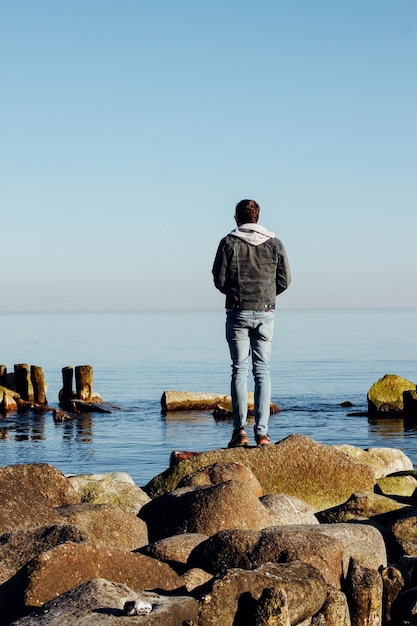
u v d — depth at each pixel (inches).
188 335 6190.9
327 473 359.6
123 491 356.8
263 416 363.9
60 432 1109.1
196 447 927.0
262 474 354.6
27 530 230.8
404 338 5044.3
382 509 323.6
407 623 222.8
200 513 277.3
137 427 1135.6
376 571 228.7
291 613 197.8
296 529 248.2
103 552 204.7
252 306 349.7
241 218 356.5
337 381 1926.7
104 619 167.8
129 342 4904.0
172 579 213.6
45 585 189.8
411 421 1133.1
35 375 1419.8
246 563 229.3
